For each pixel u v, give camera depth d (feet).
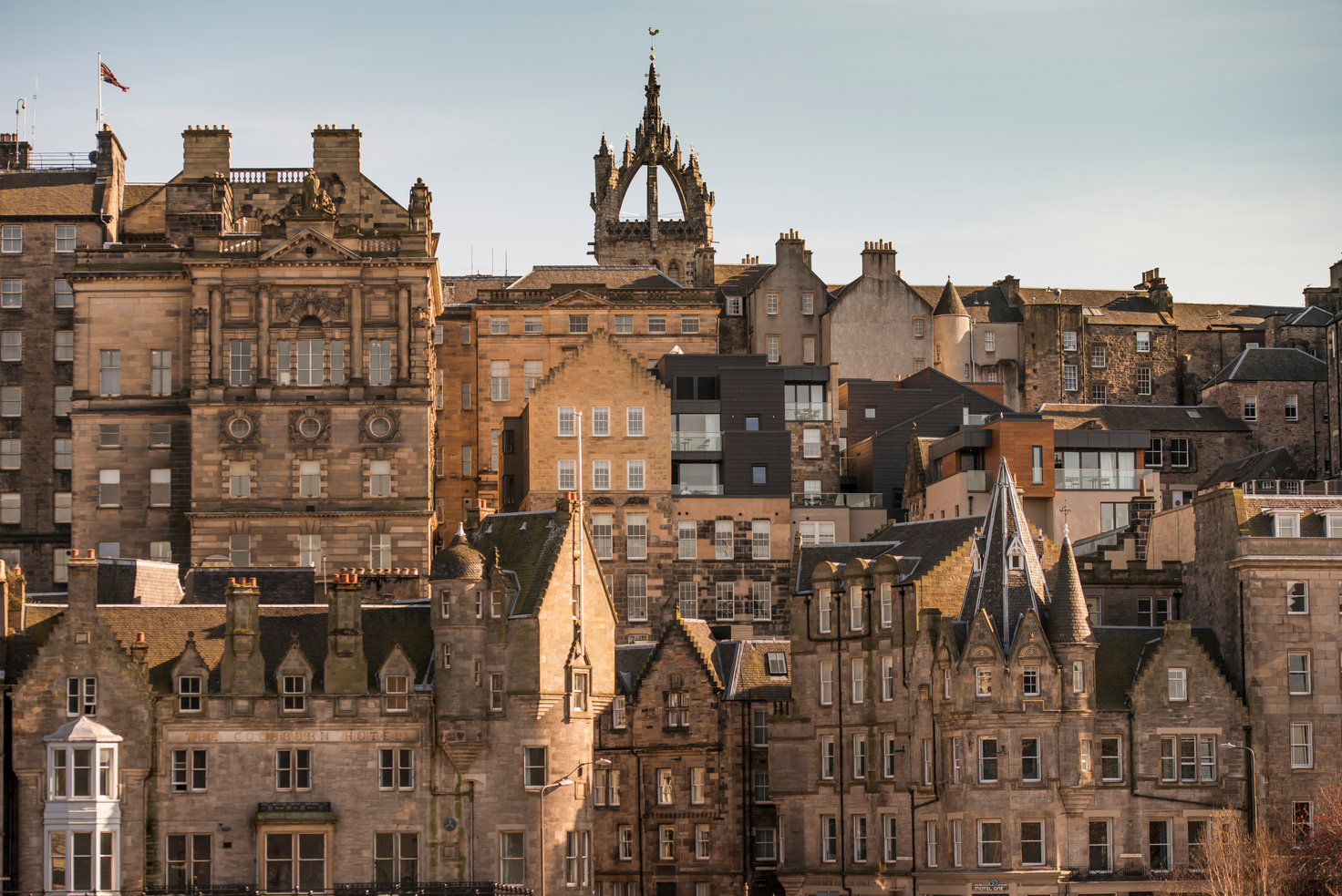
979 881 461.37
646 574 620.49
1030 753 465.88
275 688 450.71
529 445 625.00
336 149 647.15
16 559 650.02
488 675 458.91
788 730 510.99
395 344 594.24
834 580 508.94
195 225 635.66
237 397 590.96
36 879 435.94
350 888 443.73
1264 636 486.79
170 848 441.27
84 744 435.12
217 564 573.33
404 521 584.81
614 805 524.52
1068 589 474.49
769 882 515.91
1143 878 467.93
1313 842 456.04
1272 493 606.96
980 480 612.70
